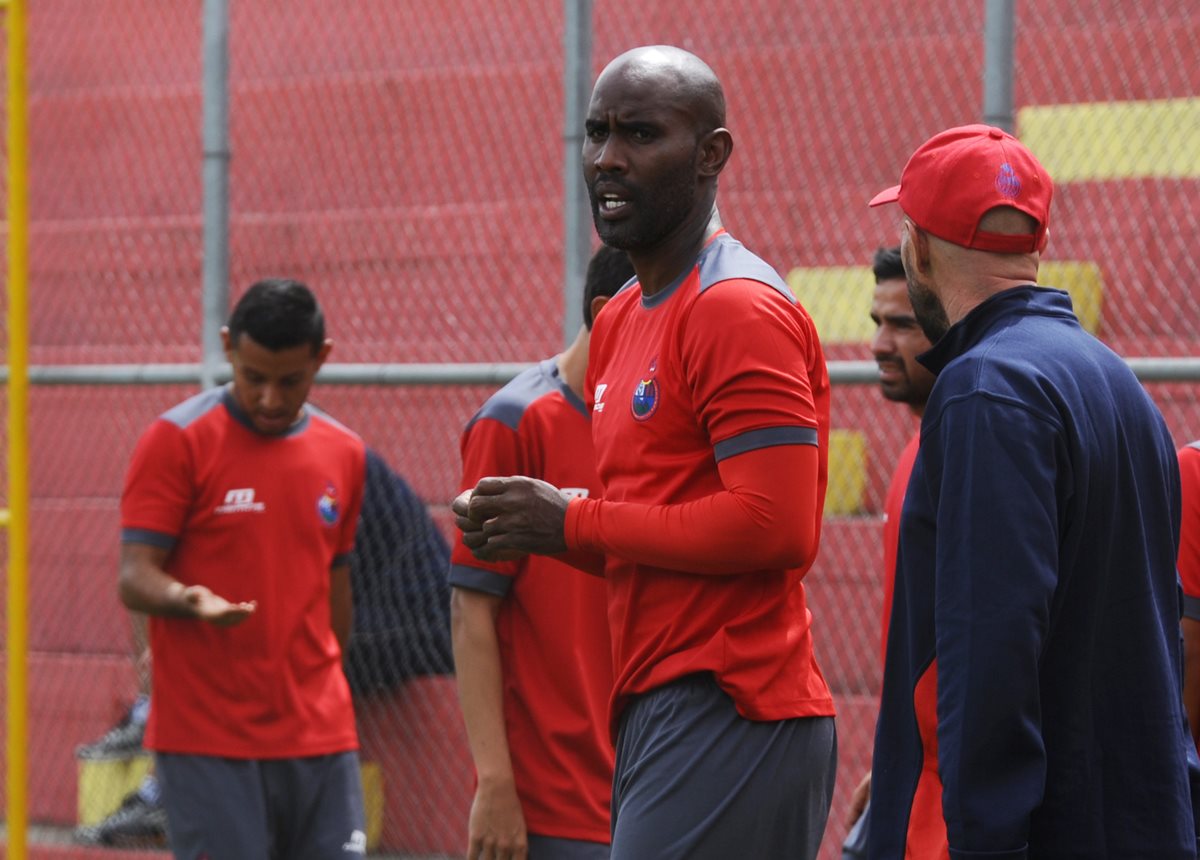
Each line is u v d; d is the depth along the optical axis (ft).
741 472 28.07
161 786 51.62
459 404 72.84
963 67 71.31
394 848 66.39
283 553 51.60
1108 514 26.27
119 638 79.77
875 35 75.36
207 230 63.05
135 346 83.92
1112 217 67.67
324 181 82.84
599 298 38.73
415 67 85.20
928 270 28.60
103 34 92.63
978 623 24.63
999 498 24.91
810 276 69.56
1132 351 64.59
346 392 74.95
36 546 81.76
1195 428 63.31
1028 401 25.48
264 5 88.69
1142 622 26.63
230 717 50.75
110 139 88.89
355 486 53.93
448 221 77.10
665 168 29.37
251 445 51.67
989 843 24.29
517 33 82.38
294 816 51.65
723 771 29.09
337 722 52.31
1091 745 26.14
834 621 65.82
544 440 39.27
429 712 66.03
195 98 86.99
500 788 38.65
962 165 27.81
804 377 28.81
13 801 62.95
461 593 39.81
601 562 31.96
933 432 26.45
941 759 25.08
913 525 27.07
